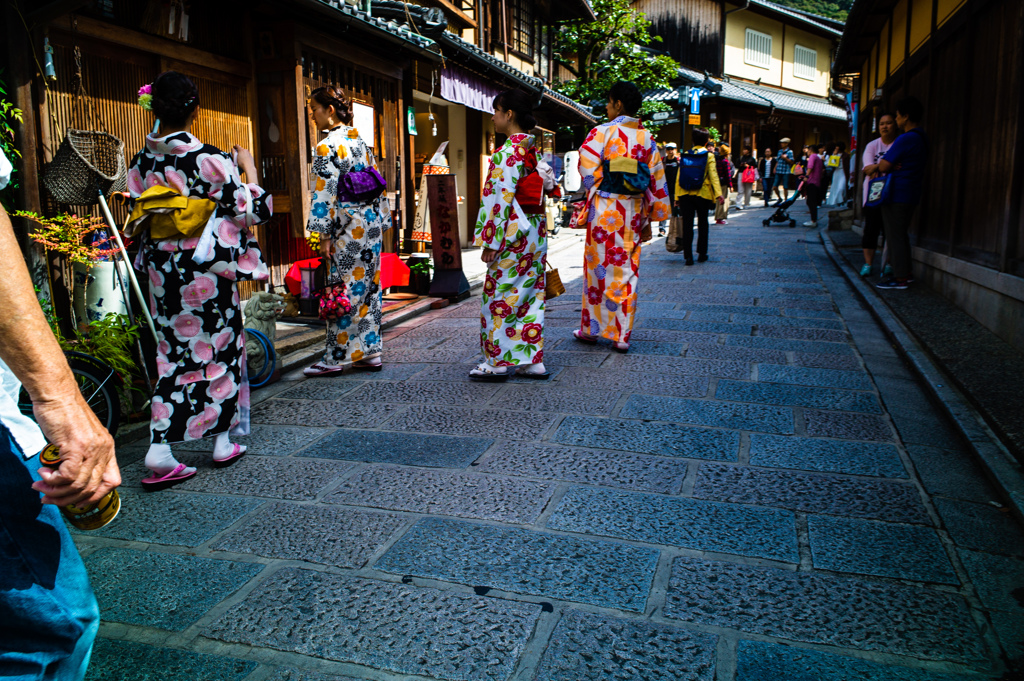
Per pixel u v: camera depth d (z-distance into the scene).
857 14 9.70
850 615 2.09
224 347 3.24
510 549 2.50
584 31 17.84
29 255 4.09
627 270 5.17
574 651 1.96
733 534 2.58
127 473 3.31
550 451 3.38
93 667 1.94
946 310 5.95
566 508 2.80
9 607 1.22
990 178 5.48
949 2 6.80
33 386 1.15
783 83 30.64
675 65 18.75
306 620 2.13
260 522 2.77
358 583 2.32
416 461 3.31
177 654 2.00
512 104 4.36
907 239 7.00
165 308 3.09
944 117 7.01
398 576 2.35
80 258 3.91
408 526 2.69
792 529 2.61
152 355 3.85
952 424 3.59
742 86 27.48
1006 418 3.37
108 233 4.41
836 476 3.06
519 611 2.14
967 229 6.09
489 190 4.38
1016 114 4.85
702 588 2.24
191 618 2.16
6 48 3.96
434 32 8.27
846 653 1.93
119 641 2.06
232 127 6.01
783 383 4.41
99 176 3.79
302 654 1.99
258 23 6.25
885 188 6.91
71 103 4.48
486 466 3.22
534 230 4.46
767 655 1.93
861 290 7.25
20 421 1.27
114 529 2.74
